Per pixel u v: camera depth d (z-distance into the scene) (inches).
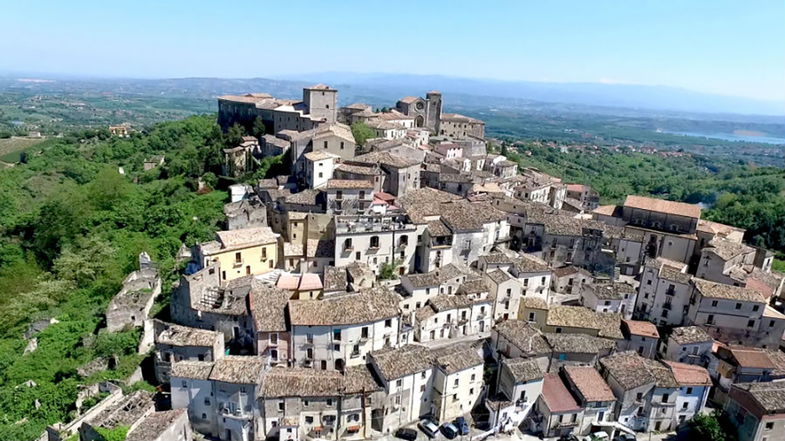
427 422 3063.5
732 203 7652.6
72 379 3061.0
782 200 7253.9
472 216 4170.8
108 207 5679.1
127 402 2689.5
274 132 6545.3
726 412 3253.0
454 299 3572.8
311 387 2832.2
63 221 5280.5
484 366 3398.1
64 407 2903.5
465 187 4926.2
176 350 2925.7
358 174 4370.1
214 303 3314.5
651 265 3998.5
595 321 3619.6
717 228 5132.9
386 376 2896.2
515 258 3998.5
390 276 3875.5
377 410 2947.8
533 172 7352.4
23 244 5285.4
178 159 7017.7
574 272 4168.3
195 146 7500.0
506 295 3747.5
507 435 3093.0
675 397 3233.3
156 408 2827.3
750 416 3073.3
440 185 4963.1
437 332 3521.2
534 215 4498.0
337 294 3444.9
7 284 4665.4
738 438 3142.2
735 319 3693.4
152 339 3289.9
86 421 2586.1
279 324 3043.8
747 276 4185.5
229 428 2758.4
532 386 3139.8
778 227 6038.4
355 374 2972.4
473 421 3164.4
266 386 2787.9
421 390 3075.8
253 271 3782.0
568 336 3457.2
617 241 4562.0
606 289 3887.8
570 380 3230.8
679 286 3858.3
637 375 3213.6
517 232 4633.4
